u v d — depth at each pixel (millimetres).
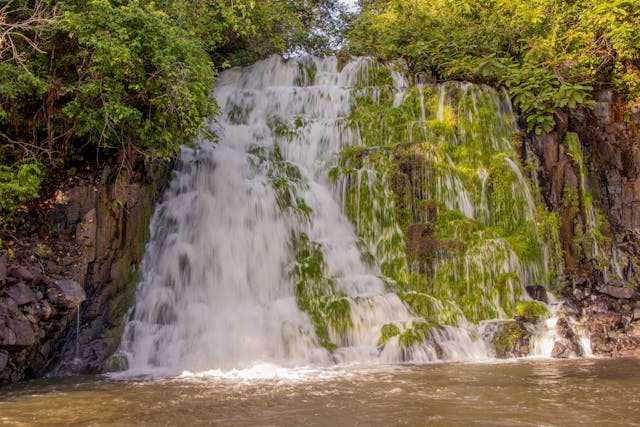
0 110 10617
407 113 16266
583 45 17797
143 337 11000
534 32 18672
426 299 12555
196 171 13750
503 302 12734
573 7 18281
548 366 10109
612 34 16891
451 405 7289
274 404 7426
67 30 10750
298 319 11781
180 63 11617
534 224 14133
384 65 18328
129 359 10539
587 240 14234
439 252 13438
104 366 10180
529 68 17078
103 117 11281
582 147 16000
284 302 12156
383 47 19703
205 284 12297
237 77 19000
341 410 7086
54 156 11914
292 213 13617
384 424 6484
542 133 15500
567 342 11422
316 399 7672
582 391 8055
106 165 11898
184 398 7848
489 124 15594
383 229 14062
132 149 12109
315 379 9070
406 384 8578
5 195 10469
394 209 14180
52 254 10633
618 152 16281
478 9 20797
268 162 14789
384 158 14883
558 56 17453
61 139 11914
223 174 13883
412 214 14242
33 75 10750
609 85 17703
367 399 7633
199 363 10508
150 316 11445
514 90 16219
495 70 17094
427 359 10906
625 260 14578
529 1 19031
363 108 16656
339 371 9742
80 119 11500
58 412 7195
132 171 12031
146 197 12336
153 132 11891
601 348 11500
